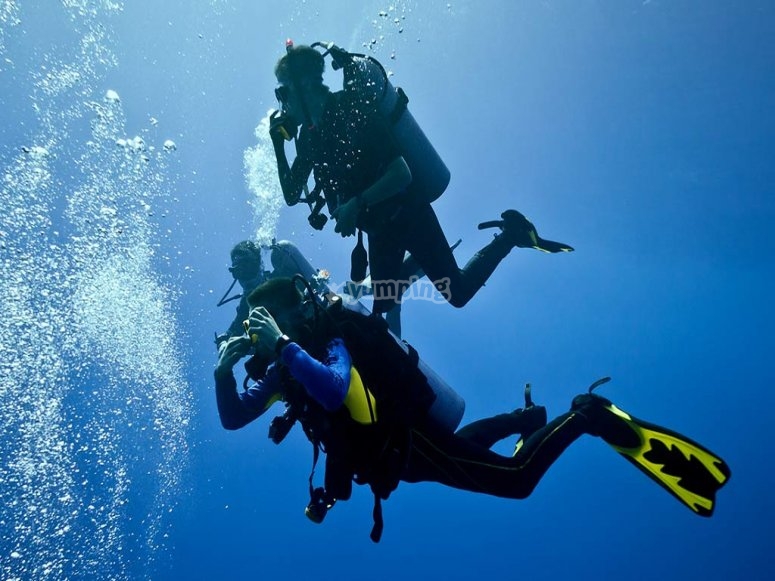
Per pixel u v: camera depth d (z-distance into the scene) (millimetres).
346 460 2080
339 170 2355
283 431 2248
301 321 2096
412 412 2135
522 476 2420
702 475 2512
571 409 2725
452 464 2348
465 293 2982
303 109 2312
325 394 1826
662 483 2639
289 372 2066
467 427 2922
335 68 2402
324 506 2307
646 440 2646
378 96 2336
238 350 2352
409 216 2559
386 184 2258
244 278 4332
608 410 2703
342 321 2141
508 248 3145
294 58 2301
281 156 2430
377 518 2055
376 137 2299
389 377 2102
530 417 3020
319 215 2537
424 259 2752
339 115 2299
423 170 2564
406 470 2439
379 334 2164
